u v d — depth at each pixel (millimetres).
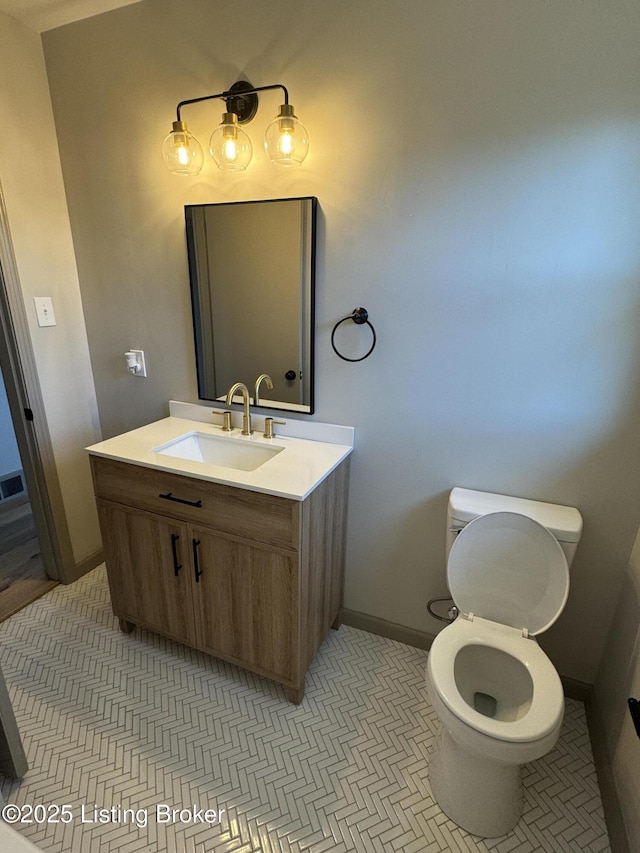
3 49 1632
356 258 1515
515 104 1220
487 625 1398
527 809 1278
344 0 1310
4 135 1676
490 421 1497
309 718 1536
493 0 1172
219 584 1541
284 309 1672
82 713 1534
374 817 1251
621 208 1198
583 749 1466
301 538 1354
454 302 1433
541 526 1332
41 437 1963
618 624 1443
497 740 1036
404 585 1811
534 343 1376
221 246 1701
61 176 1908
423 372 1537
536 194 1262
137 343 2018
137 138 1721
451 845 1191
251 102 1495
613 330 1285
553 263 1296
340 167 1453
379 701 1608
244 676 1700
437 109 1298
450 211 1361
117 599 1805
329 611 1772
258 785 1324
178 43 1551
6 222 1718
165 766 1369
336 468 1580
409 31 1269
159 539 1604
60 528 2115
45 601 2080
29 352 1862
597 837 1216
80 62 1719
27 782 1313
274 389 1785
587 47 1126
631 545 1428
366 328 1569
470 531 1401
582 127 1178
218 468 1473
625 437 1349
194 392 1969
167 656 1783
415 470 1653
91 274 2008
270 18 1406
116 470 1593
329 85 1396
